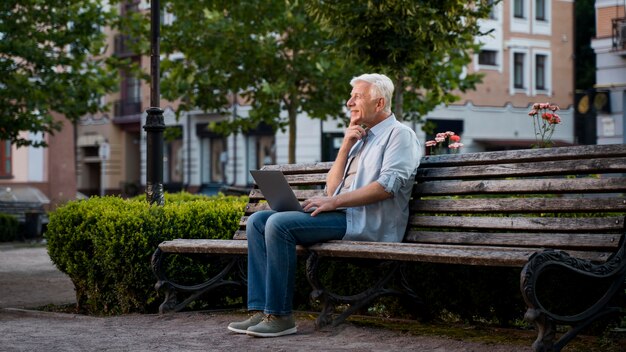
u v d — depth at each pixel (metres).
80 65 23.56
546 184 6.17
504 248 5.60
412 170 6.69
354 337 6.38
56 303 9.48
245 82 25.17
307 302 8.30
